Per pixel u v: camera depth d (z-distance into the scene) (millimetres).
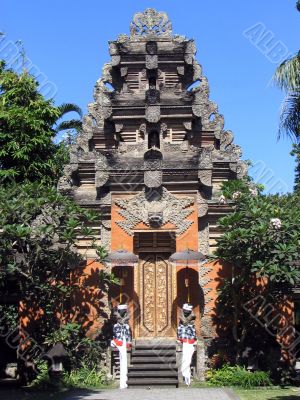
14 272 18594
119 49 23047
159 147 21844
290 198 19656
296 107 20656
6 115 25000
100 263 20406
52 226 18422
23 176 25547
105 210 21188
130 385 18484
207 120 22500
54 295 19266
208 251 20812
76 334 19141
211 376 18859
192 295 20500
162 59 23047
